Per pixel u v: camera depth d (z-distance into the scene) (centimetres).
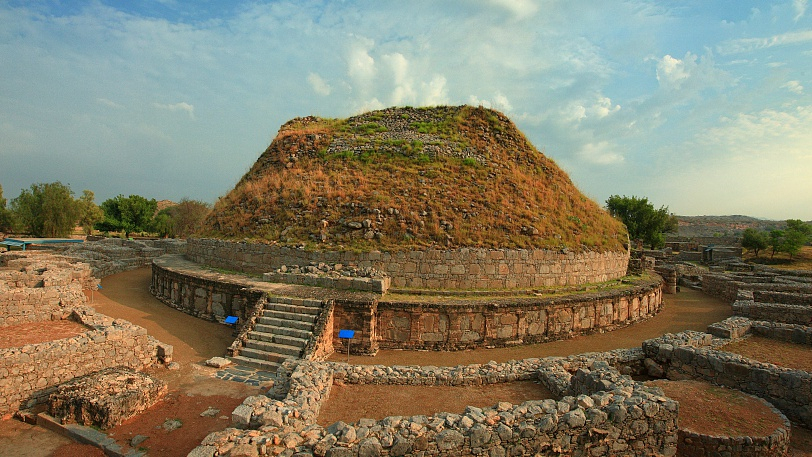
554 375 1205
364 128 3275
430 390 1163
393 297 1842
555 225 2498
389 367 1252
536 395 1146
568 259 2308
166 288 2402
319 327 1586
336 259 2112
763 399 1122
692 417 1015
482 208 2395
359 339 1667
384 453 737
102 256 3497
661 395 902
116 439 969
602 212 3123
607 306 2103
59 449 944
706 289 3366
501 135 3209
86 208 7650
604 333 2059
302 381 1073
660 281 2741
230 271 2394
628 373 1398
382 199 2403
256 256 2341
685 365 1327
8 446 949
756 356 1394
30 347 1155
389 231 2214
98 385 1109
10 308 1553
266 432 802
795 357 1386
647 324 2280
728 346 1498
